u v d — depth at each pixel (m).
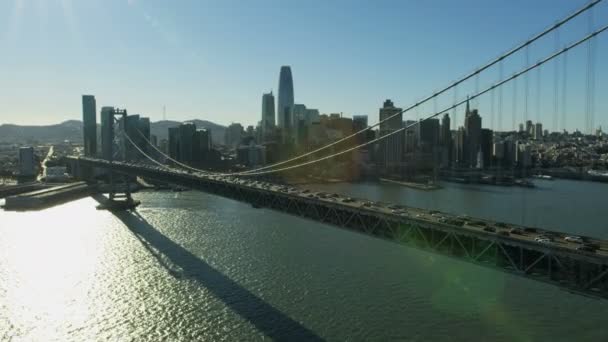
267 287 68.50
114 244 96.62
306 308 61.03
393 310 59.94
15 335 55.75
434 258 81.19
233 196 96.88
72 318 60.12
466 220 56.81
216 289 68.50
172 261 82.94
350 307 61.09
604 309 60.50
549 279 42.69
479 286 67.88
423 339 52.81
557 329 55.34
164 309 62.19
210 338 54.19
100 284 71.88
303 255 83.75
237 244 92.75
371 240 94.00
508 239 45.78
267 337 53.94
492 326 55.78
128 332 56.22
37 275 76.56
